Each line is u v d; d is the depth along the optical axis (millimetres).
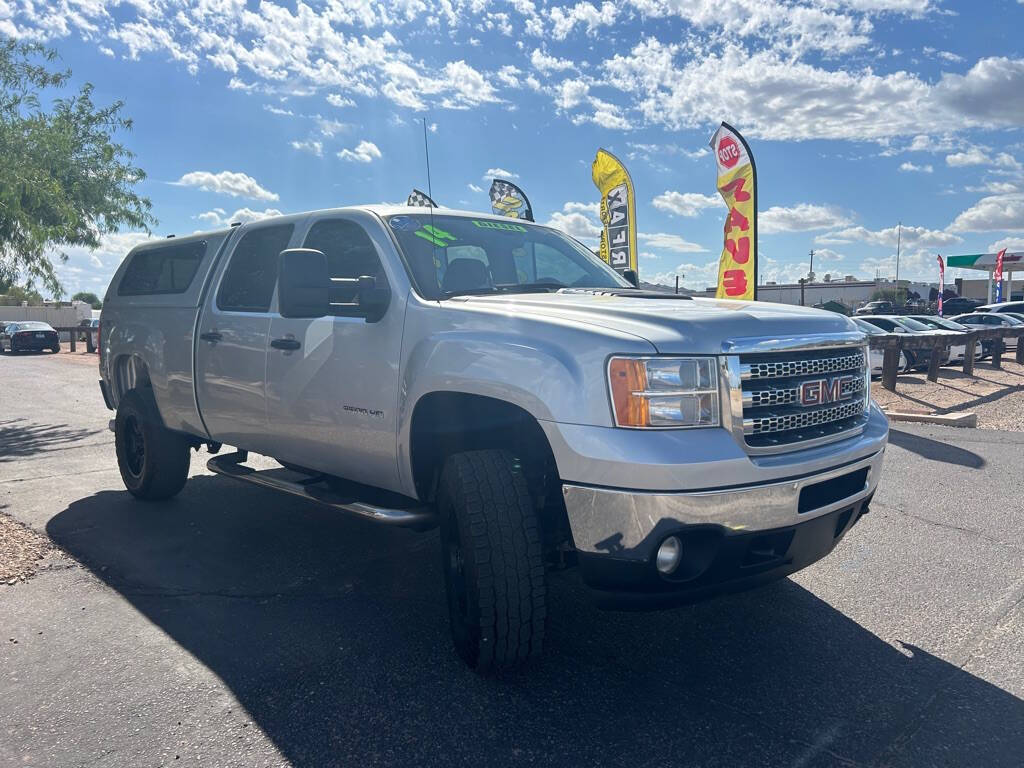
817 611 4039
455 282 4074
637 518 2914
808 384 3332
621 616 4008
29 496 6438
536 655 3256
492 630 3156
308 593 4297
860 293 69625
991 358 18234
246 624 3887
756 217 12438
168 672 3387
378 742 2846
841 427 3512
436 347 3559
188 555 4922
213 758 2748
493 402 3463
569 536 3352
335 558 4875
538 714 3039
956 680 3305
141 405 5941
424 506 3865
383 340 3875
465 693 3201
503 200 13758
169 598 4227
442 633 3787
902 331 18062
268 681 3305
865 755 2752
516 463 3344
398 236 4129
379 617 3975
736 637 3742
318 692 3209
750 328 3207
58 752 2785
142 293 6102
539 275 4570
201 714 3041
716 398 3059
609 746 2816
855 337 3646
